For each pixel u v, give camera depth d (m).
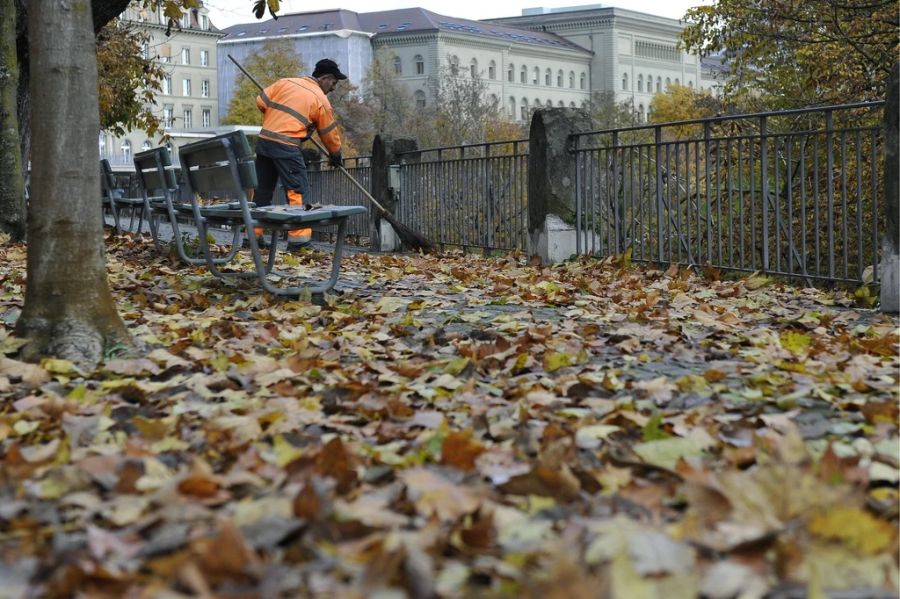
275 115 10.59
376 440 3.34
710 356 4.92
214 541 2.12
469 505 2.53
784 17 21.97
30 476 2.88
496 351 4.95
